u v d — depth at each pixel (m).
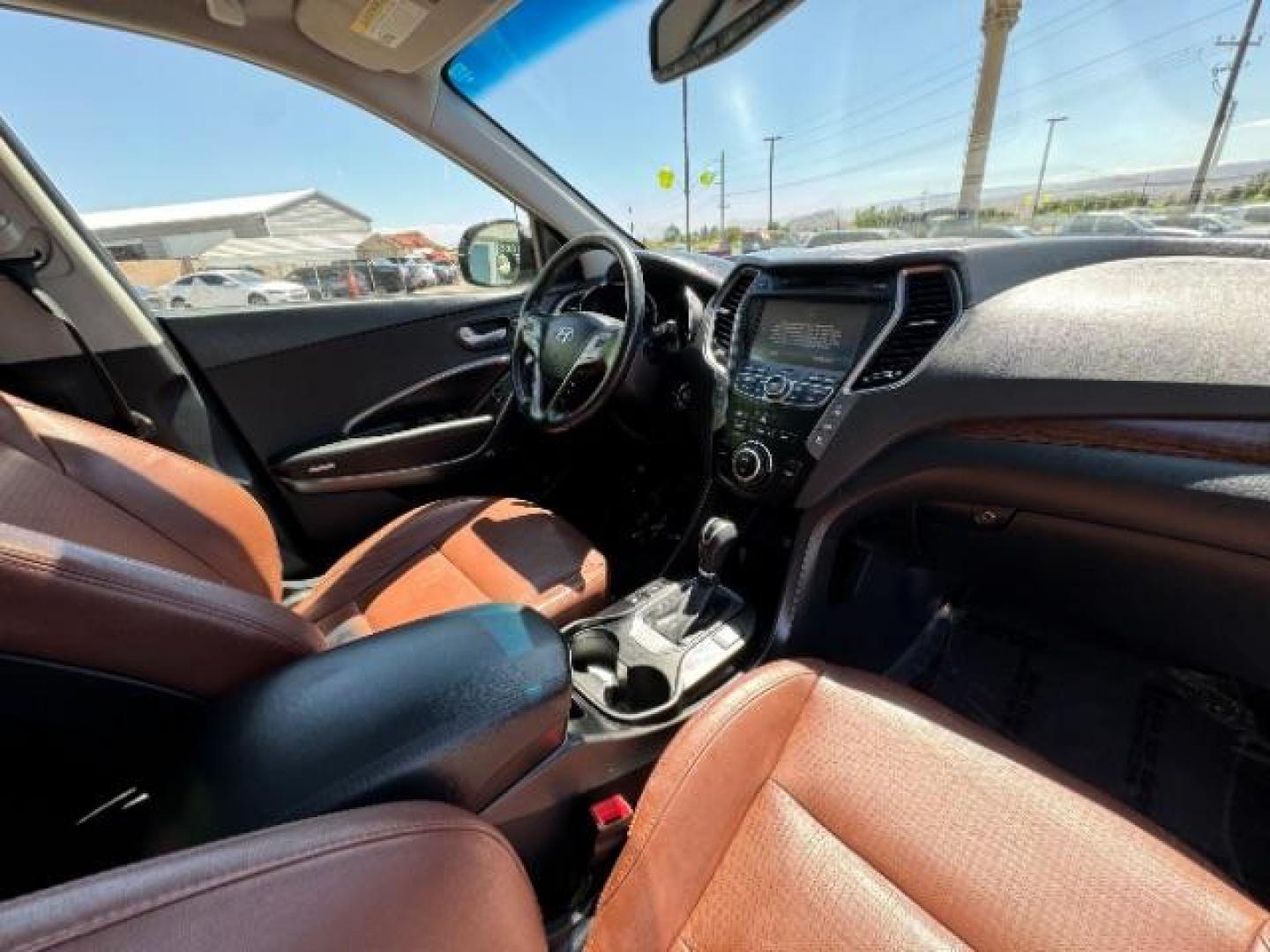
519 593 1.12
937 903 0.58
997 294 0.89
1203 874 0.56
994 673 1.30
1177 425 0.73
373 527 1.77
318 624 1.17
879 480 0.98
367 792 0.46
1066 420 0.80
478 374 1.90
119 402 1.43
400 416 1.80
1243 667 0.84
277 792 0.46
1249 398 0.68
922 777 0.67
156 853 0.47
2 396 0.83
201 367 1.57
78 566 0.49
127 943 0.29
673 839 0.66
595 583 1.16
